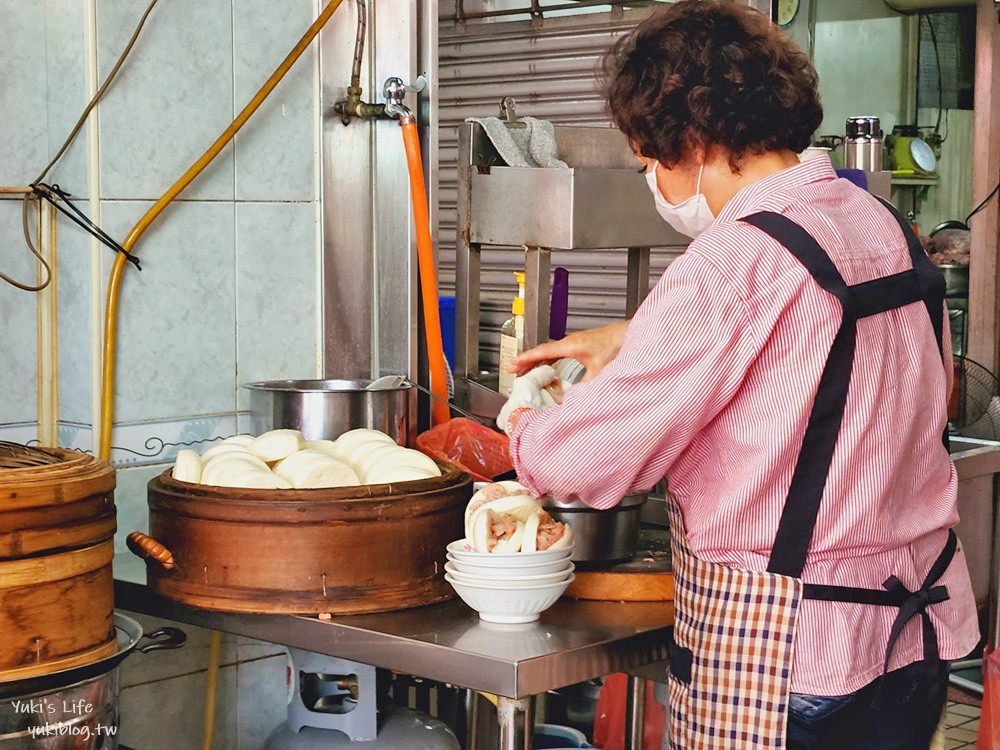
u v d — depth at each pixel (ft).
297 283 9.30
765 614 5.61
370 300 9.79
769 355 5.52
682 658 5.92
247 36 8.82
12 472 6.07
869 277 5.65
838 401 5.49
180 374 8.65
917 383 5.81
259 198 9.00
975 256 16.94
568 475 5.79
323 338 9.47
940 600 5.89
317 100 9.29
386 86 9.11
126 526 8.44
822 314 5.48
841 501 5.55
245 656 9.20
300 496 6.84
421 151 9.55
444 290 12.99
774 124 5.82
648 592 7.34
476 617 6.91
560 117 11.83
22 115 8.24
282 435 7.55
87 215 8.12
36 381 8.42
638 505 7.54
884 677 5.72
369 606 6.93
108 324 8.16
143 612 7.45
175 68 8.44
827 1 17.75
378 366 9.84
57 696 6.22
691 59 5.81
